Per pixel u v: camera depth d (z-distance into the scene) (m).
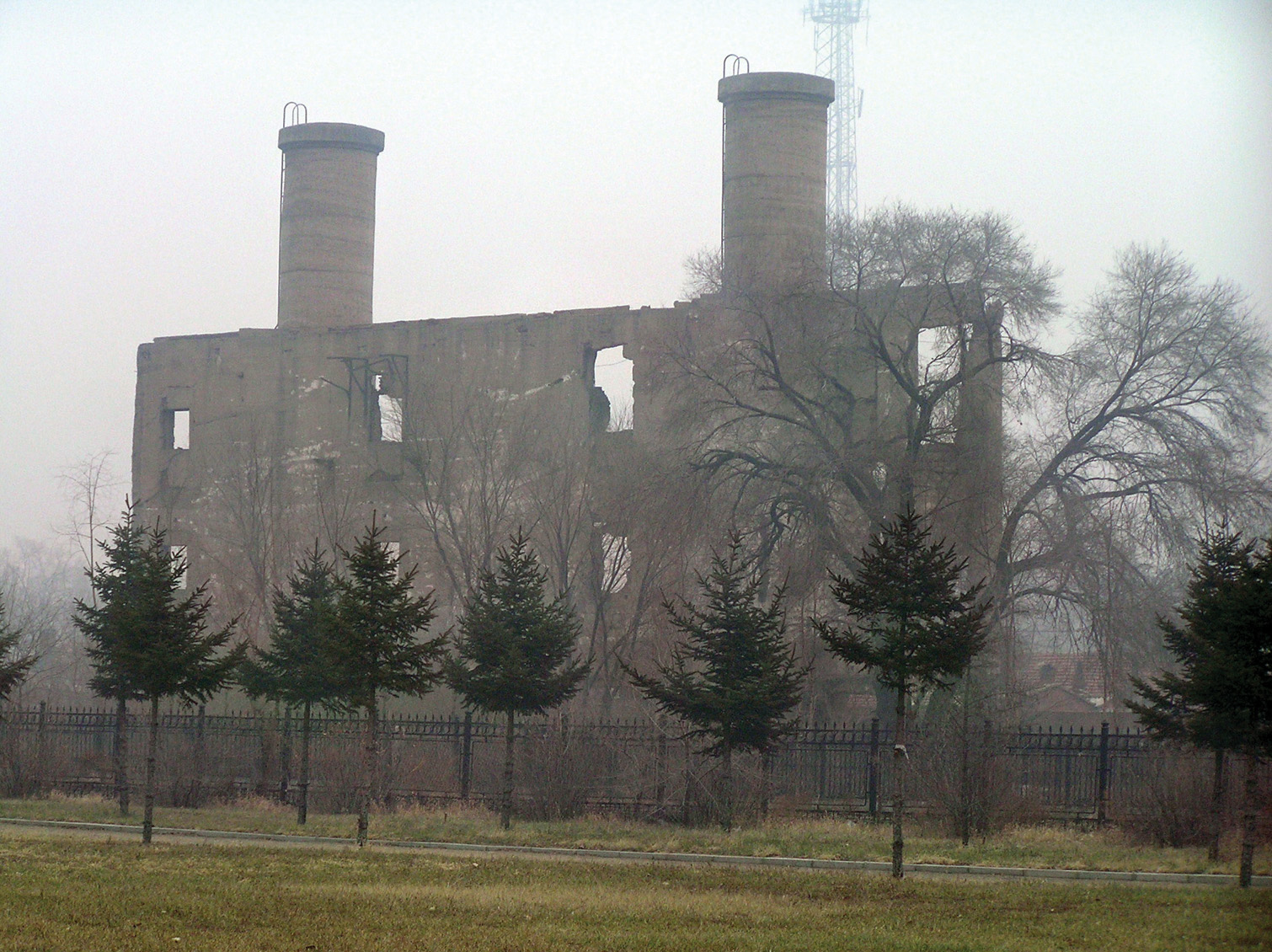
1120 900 20.70
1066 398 45.25
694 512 46.41
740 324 51.78
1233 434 44.84
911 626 25.25
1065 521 43.66
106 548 37.00
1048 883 22.94
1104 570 42.94
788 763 36.19
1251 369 44.69
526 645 31.69
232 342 74.50
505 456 64.19
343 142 73.88
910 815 31.80
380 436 72.31
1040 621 53.12
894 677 25.45
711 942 16.69
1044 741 41.16
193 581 73.06
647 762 33.94
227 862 23.72
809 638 44.03
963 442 44.84
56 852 24.67
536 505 58.69
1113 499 44.41
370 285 75.31
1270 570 23.69
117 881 20.92
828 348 47.16
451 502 65.06
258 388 73.44
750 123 64.00
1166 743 31.06
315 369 72.19
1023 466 44.72
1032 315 45.34
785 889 21.73
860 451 46.03
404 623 28.42
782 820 32.16
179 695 28.77
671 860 26.27
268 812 34.53
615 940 16.67
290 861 24.08
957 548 43.81
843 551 44.03
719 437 49.47
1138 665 43.38
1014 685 40.81
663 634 44.75
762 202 63.50
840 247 47.41
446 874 22.84
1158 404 45.31
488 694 31.11
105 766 40.34
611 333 65.25
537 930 17.31
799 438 48.38
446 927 17.45
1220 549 29.06
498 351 67.75
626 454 57.03
